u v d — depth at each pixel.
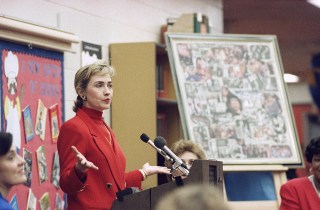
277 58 8.70
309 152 6.71
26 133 6.39
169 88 8.91
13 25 6.18
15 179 4.91
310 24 14.21
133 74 8.27
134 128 8.27
